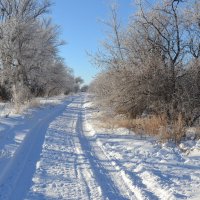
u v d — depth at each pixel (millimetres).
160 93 17828
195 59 17359
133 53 18922
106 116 21406
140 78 17984
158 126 15875
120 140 14953
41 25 45250
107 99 19703
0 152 10477
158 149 13062
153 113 18422
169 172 9805
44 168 9758
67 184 8398
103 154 12344
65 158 11266
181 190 8094
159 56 18062
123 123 18438
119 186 8484
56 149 12688
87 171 9711
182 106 17031
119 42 20094
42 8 41188
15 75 36750
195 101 16969
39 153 11703
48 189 7930
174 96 17344
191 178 9211
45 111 28531
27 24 37750
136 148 13242
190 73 17250
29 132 15211
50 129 18250
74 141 14938
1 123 16953
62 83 59562
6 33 36656
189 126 17031
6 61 36656
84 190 7988
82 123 22859
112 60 20047
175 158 11641
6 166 9094
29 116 21875
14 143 12219
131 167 10367
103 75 20547
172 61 17688
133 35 19062
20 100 28141
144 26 18266
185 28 17828
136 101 18750
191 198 7500
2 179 8133
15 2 39625
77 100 63781
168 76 17578
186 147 13109
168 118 17000
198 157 11656
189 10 17688
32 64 38844
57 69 53156
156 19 17875
